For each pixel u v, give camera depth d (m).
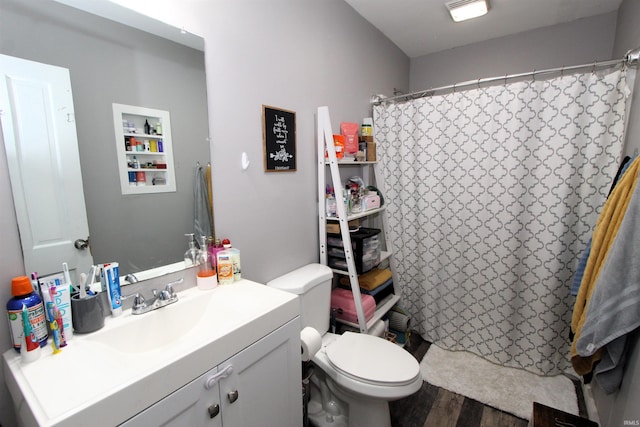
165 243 1.20
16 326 0.82
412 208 2.37
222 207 1.37
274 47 1.55
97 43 0.99
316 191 1.94
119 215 1.07
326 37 1.91
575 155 1.78
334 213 1.94
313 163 1.89
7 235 0.85
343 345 1.57
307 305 1.62
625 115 1.65
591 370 1.39
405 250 2.46
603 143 1.71
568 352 1.98
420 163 2.28
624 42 2.00
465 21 2.38
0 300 0.84
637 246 1.12
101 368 0.78
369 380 1.34
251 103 1.46
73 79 0.94
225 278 1.31
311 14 1.78
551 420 1.39
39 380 0.74
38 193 0.90
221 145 1.34
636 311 1.12
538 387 1.90
